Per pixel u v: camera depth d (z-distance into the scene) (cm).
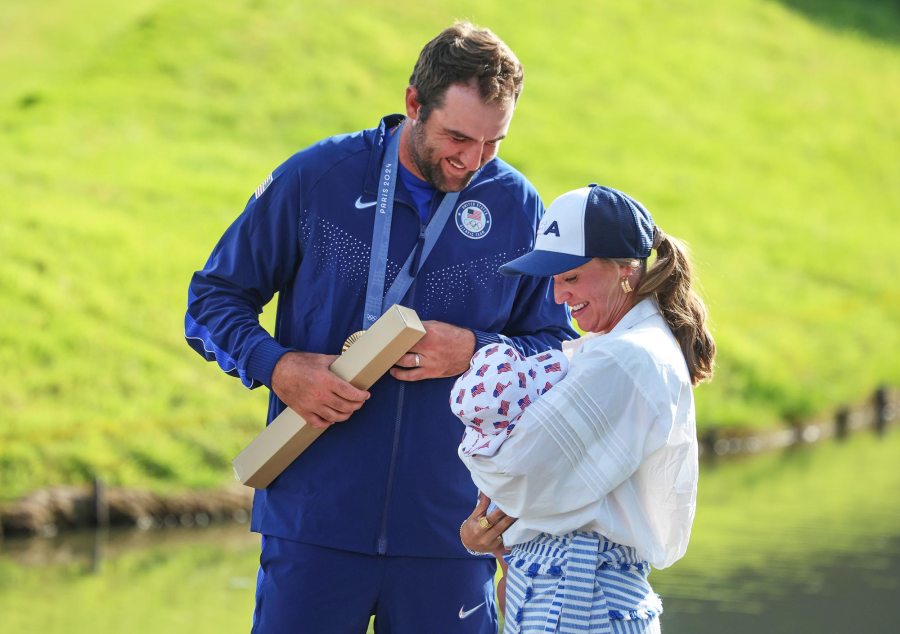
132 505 2252
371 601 873
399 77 5403
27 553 2005
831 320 4275
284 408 883
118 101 4634
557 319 916
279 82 5084
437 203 870
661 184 5216
